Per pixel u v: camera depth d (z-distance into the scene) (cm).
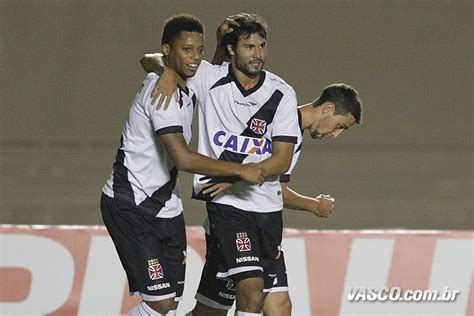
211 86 1747
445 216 4150
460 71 6353
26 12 6681
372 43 6569
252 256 1764
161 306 1778
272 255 1822
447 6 6938
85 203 4156
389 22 6775
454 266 2258
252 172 1677
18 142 5159
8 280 2227
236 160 1748
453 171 4875
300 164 4862
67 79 6059
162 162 1747
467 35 6700
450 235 2262
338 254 2247
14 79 6012
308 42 6519
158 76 1742
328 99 1900
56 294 2225
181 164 1672
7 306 2220
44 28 6556
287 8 6794
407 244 2256
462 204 4334
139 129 1738
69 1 6788
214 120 1753
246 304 1758
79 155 4978
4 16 6631
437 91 6116
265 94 1738
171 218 1781
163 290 1767
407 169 4881
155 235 1770
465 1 6981
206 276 1947
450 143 5409
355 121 1914
